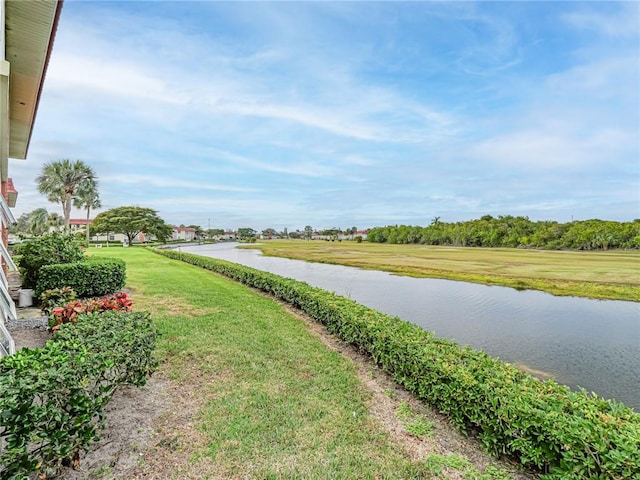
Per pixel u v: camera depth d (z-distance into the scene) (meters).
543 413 2.14
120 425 2.69
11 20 3.72
